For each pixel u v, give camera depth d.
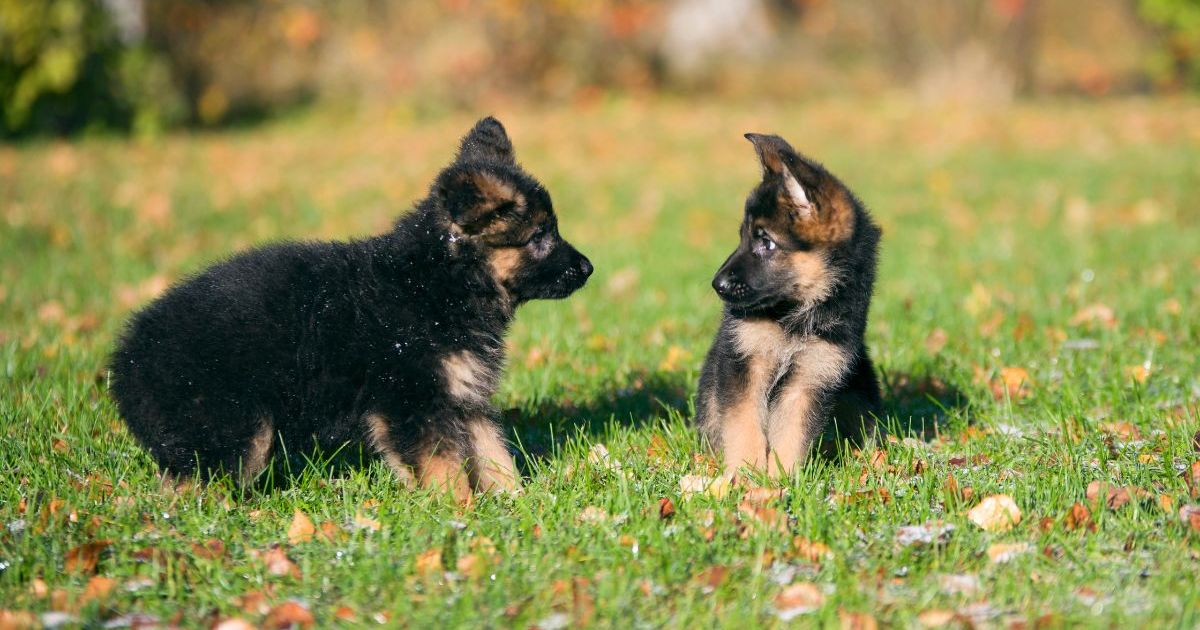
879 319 14.55
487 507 8.40
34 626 6.45
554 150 32.28
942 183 26.38
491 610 6.70
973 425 10.42
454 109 42.06
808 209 9.32
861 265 9.57
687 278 17.91
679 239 21.52
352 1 42.56
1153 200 23.34
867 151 31.17
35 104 34.38
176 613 6.78
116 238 20.84
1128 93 43.78
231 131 38.34
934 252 19.45
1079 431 9.86
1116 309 14.25
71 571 7.20
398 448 8.70
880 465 9.17
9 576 7.09
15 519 8.03
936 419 10.66
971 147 31.17
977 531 7.81
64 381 11.38
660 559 7.27
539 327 14.54
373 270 8.84
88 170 28.06
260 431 8.47
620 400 11.39
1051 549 7.47
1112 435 9.89
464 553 7.50
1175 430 9.70
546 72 43.47
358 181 27.66
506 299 9.34
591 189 26.97
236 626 6.55
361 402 8.70
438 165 29.69
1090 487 8.30
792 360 9.38
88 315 15.23
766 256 9.37
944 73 42.41
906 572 7.24
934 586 6.96
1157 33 43.41
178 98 39.16
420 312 8.73
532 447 10.23
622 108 41.31
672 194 26.34
